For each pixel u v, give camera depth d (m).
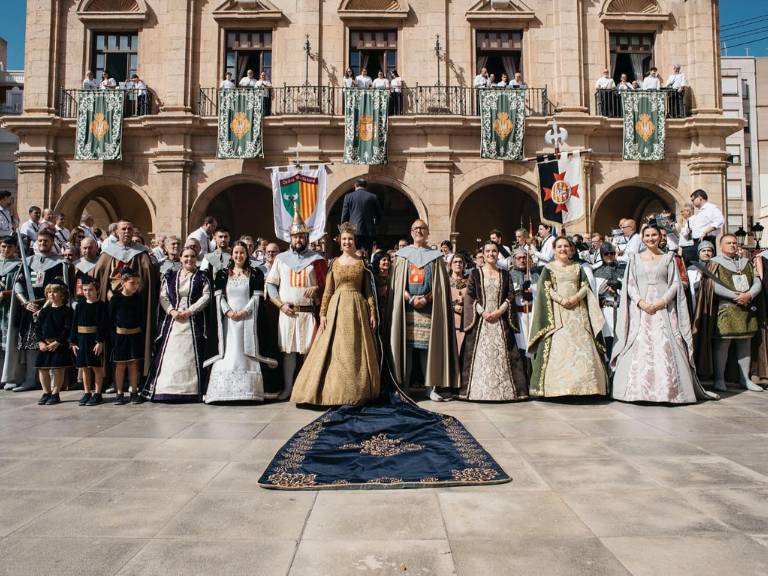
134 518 3.01
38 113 16.42
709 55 16.83
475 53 16.86
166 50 16.73
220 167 16.39
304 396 5.88
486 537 2.76
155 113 16.72
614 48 17.25
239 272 6.69
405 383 6.67
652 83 16.59
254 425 5.22
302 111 16.25
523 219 19.95
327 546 2.67
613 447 4.39
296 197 10.17
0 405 6.33
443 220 16.14
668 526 2.88
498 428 5.06
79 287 6.61
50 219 10.01
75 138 16.52
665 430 4.95
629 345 6.40
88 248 7.59
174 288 6.64
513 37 17.11
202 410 5.98
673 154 16.66
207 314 6.63
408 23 16.81
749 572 2.39
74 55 16.92
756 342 7.34
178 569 2.44
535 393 6.40
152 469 3.87
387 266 7.44
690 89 16.91
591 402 6.35
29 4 16.73
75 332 6.31
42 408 6.13
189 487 3.51
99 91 16.22
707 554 2.56
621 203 19.67
